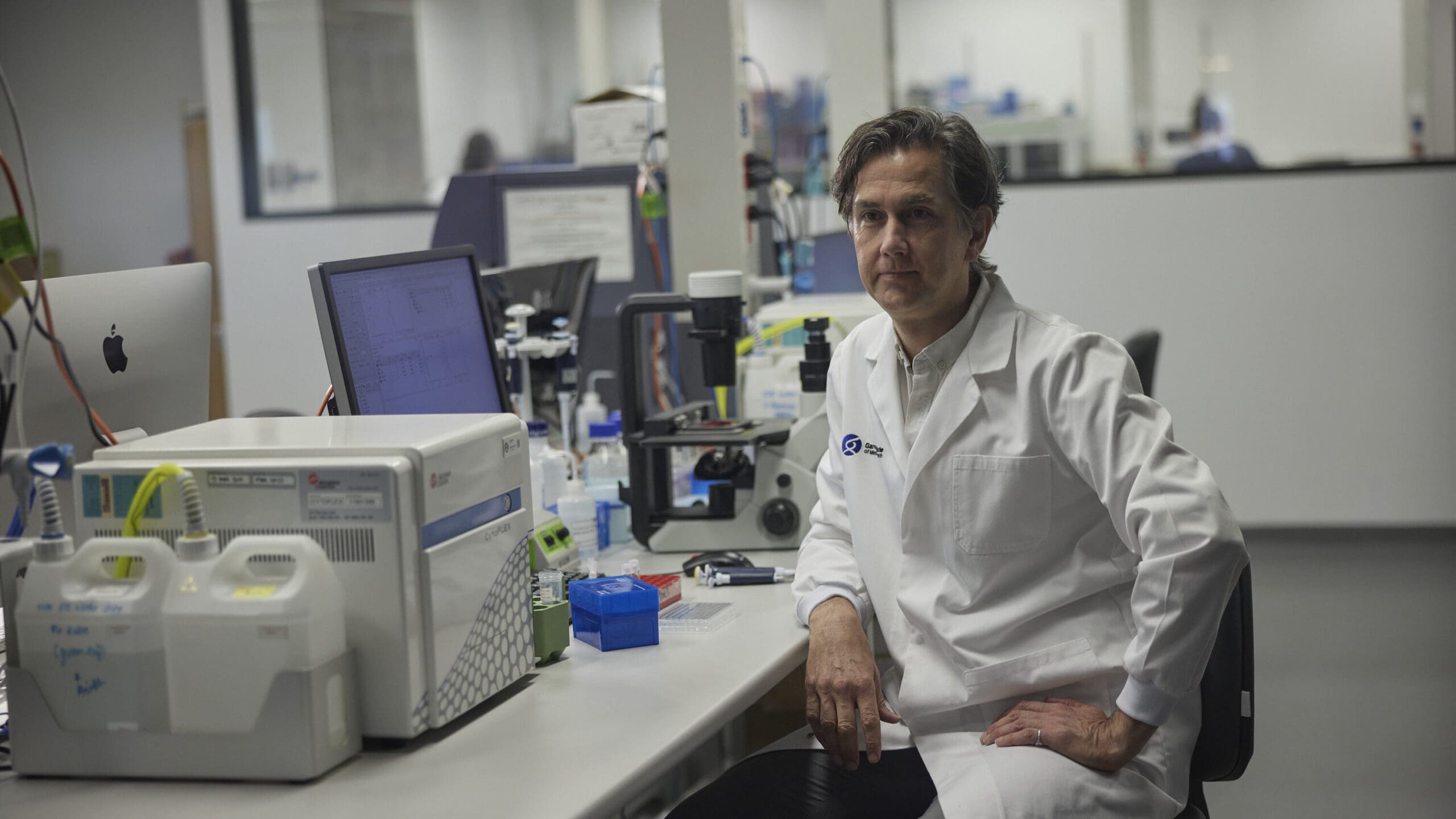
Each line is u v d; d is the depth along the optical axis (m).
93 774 1.07
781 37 6.58
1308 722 2.99
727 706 1.21
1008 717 1.35
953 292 1.43
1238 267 4.62
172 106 6.19
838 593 1.48
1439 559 4.30
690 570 1.74
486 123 7.22
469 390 1.75
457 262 1.78
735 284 1.85
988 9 5.71
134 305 1.48
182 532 1.11
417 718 1.10
